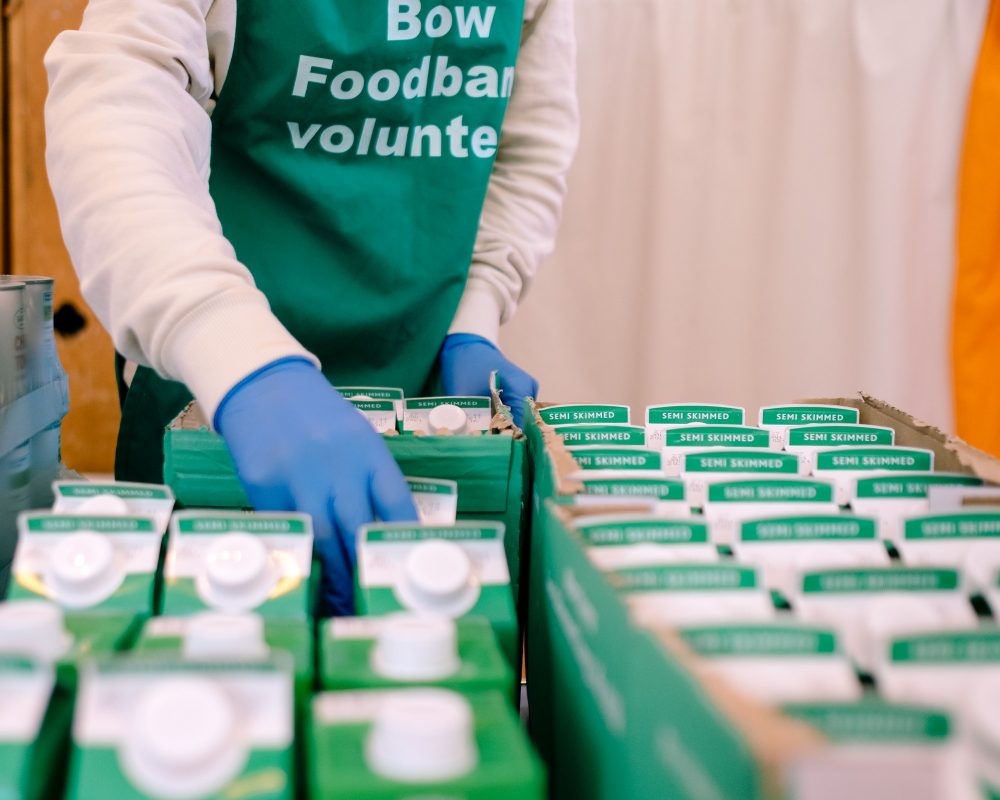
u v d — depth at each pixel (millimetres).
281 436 708
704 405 852
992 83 1901
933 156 1958
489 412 894
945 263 1995
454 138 1180
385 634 450
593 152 2020
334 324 1168
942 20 1907
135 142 878
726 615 431
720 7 1947
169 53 934
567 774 486
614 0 1966
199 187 949
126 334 844
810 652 370
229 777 356
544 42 1332
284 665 379
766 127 1984
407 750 360
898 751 247
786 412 869
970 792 257
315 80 1103
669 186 1998
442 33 1134
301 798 409
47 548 548
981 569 486
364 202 1146
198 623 441
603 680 406
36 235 1826
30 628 433
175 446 742
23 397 840
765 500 621
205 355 780
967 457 705
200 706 355
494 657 464
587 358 2092
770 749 247
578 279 2066
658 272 2027
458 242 1203
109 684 372
